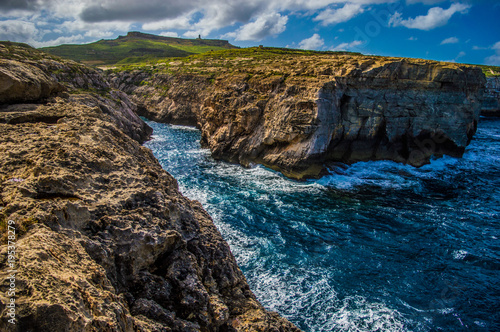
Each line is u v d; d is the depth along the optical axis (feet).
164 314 26.84
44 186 28.91
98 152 40.09
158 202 35.88
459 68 130.62
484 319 52.29
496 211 90.27
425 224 82.53
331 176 116.98
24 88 58.44
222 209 89.76
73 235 25.63
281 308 53.67
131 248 28.71
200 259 35.60
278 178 116.98
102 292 21.11
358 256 68.64
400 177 116.47
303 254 68.74
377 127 128.88
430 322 51.47
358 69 121.80
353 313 52.90
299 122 115.75
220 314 29.73
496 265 66.13
